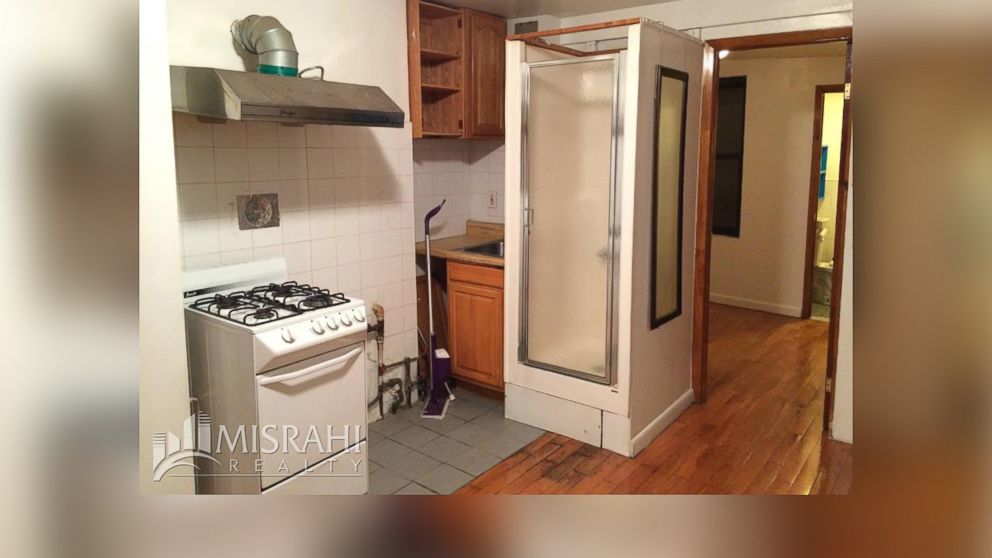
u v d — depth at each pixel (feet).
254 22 8.63
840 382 10.52
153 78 6.49
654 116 9.80
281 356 7.36
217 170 8.95
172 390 6.97
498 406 12.27
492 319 11.95
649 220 10.09
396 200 11.59
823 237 19.83
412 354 12.26
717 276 19.95
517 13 12.80
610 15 12.49
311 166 10.11
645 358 10.43
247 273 9.18
